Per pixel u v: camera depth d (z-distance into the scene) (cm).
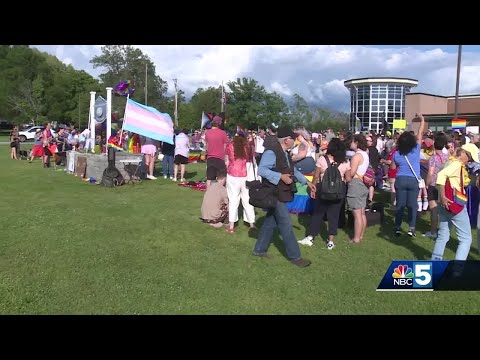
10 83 6775
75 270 555
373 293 501
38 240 681
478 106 4931
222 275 549
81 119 6881
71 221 809
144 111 1381
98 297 474
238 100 5200
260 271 567
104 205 974
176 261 601
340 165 723
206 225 810
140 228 773
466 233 555
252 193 586
